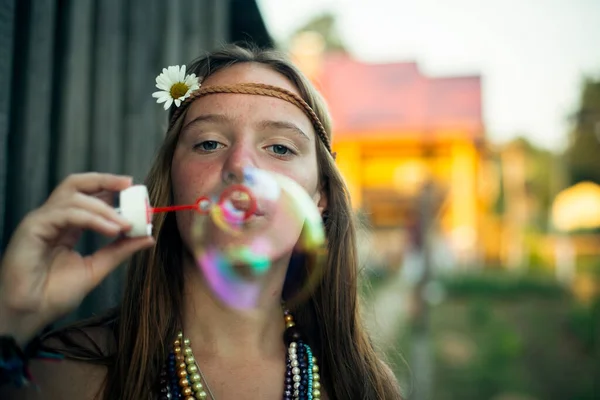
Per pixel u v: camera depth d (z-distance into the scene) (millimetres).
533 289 11633
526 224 17312
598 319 8133
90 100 1928
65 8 1778
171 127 1249
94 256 924
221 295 1136
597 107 15828
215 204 1060
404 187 13859
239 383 1134
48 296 888
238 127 1157
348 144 13805
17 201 1519
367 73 14172
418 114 13719
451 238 13742
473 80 13953
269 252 1070
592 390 5824
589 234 15953
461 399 5414
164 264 1215
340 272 1373
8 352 850
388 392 1361
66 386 1059
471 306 10031
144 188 927
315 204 1325
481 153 15078
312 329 1351
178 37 2584
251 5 3281
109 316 1247
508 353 6941
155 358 1146
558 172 16438
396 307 8391
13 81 1520
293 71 1294
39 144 1573
